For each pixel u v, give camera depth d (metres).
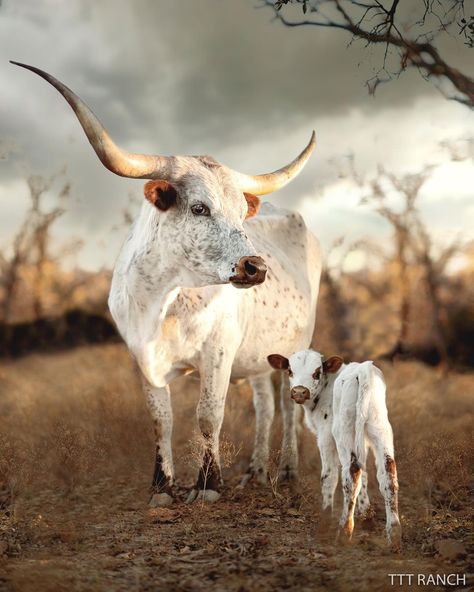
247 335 7.71
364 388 5.15
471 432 7.98
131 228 7.32
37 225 20.89
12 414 10.71
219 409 7.02
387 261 19.70
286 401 8.07
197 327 6.88
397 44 6.74
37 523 5.88
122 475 7.66
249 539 5.50
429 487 6.52
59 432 7.59
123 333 7.24
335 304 18.69
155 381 7.00
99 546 5.37
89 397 10.90
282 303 8.11
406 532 5.51
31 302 20.92
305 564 4.82
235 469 8.30
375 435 5.12
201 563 4.89
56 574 4.51
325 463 5.84
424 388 13.60
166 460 6.99
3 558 4.89
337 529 5.52
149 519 6.20
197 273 6.30
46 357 18.53
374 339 18.98
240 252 6.07
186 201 6.26
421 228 19.34
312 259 9.35
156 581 4.50
